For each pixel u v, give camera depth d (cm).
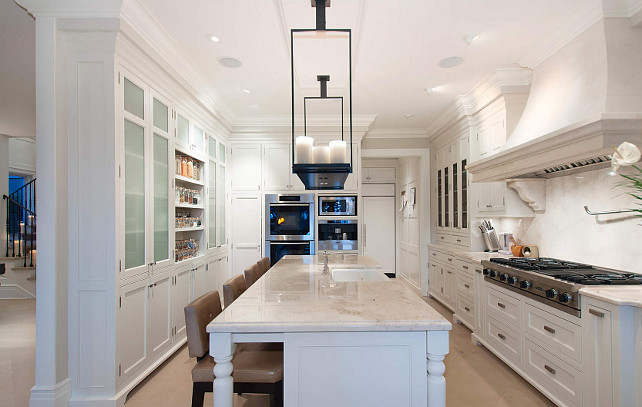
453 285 443
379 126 539
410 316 156
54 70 224
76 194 233
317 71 332
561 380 222
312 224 493
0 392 254
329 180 268
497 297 305
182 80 317
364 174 745
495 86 348
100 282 231
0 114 457
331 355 152
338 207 497
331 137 503
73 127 234
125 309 243
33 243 589
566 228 302
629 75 216
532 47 283
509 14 240
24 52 296
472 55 300
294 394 151
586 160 249
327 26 257
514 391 257
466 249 431
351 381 151
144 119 271
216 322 149
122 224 240
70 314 231
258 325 147
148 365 274
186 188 389
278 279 247
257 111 461
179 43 279
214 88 377
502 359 294
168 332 309
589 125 188
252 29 259
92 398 228
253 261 496
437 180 543
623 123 178
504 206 351
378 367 152
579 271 248
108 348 230
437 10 236
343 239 495
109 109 233
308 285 225
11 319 438
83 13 224
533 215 346
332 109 452
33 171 692
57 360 221
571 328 211
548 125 250
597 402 192
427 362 152
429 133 547
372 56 302
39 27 225
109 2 220
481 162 312
